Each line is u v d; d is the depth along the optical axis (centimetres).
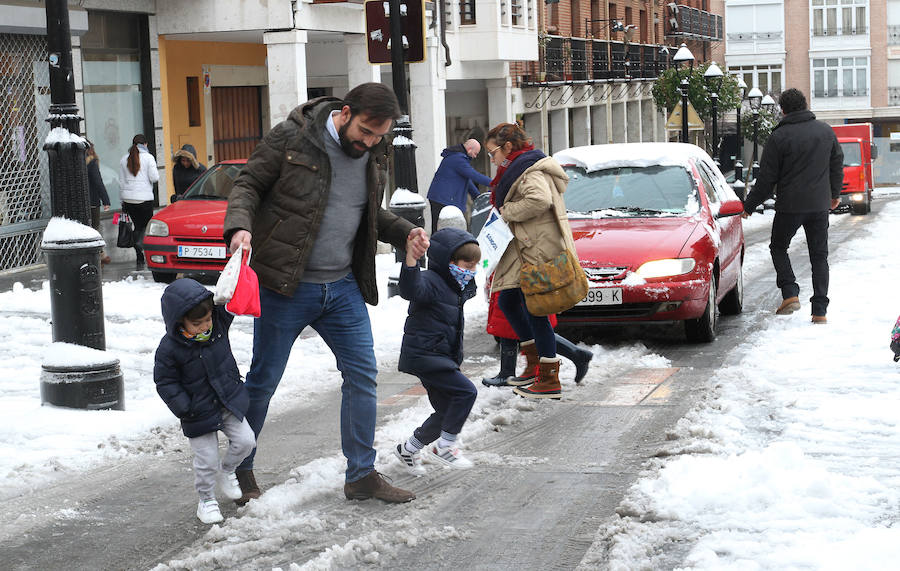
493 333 871
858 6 7394
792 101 1151
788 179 1142
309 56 2878
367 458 591
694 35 6306
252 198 552
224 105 2627
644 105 5284
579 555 504
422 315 634
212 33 2288
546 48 3797
